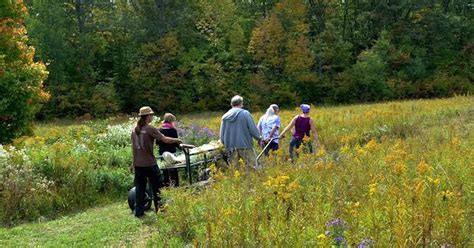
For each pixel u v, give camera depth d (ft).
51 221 30.86
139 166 28.32
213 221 19.19
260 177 25.13
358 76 183.01
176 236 21.75
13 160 37.09
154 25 179.63
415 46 198.39
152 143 28.53
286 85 179.73
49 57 158.51
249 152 32.48
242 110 32.50
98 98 163.32
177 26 183.01
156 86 174.91
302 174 24.58
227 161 34.01
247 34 196.44
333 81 183.01
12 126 64.23
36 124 134.51
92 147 45.83
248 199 21.11
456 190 19.16
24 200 32.60
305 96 183.83
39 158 37.68
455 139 28.81
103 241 24.94
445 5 216.95
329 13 203.00
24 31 68.64
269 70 184.65
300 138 38.01
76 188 36.17
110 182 38.78
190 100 174.70
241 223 17.62
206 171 32.94
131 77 173.27
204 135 52.31
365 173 23.17
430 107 82.12
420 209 15.81
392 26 201.57
